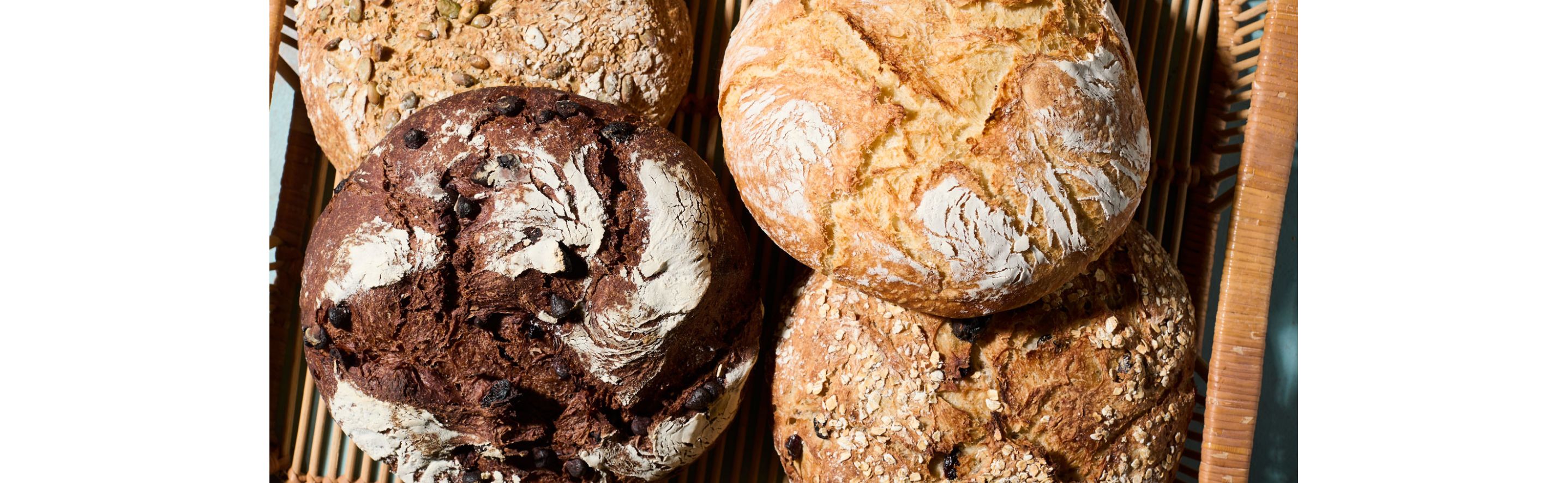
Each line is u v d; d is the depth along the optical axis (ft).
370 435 2.90
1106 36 2.88
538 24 3.02
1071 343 2.96
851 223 2.78
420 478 2.93
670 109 3.13
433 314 2.85
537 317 2.86
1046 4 2.85
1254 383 3.08
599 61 3.02
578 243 2.83
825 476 2.98
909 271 2.78
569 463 2.94
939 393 2.93
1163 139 3.39
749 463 3.32
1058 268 2.80
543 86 3.01
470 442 2.90
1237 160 3.54
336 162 3.10
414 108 3.00
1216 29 3.40
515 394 2.87
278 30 3.13
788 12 2.85
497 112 2.88
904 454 2.93
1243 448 3.07
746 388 3.08
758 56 2.85
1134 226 3.11
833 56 2.79
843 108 2.77
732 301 2.97
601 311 2.85
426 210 2.83
